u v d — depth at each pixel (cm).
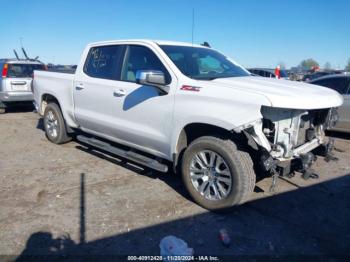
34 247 300
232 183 349
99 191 424
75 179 464
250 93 329
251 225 347
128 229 334
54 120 638
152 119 416
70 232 326
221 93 346
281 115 346
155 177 477
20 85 978
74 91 548
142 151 480
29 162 537
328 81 770
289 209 386
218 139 357
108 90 475
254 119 321
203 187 375
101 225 340
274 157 346
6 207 374
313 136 404
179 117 380
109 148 491
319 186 457
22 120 923
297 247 310
